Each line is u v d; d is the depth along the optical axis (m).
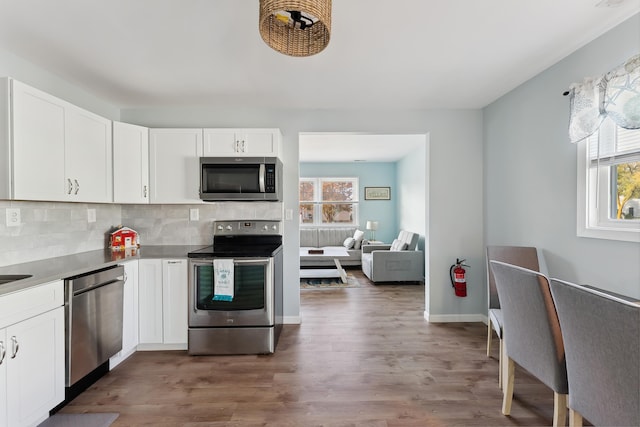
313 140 5.21
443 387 2.14
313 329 3.21
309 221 7.63
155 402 1.98
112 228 3.12
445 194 3.40
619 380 1.03
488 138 3.27
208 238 3.27
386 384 2.17
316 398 2.01
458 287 3.31
